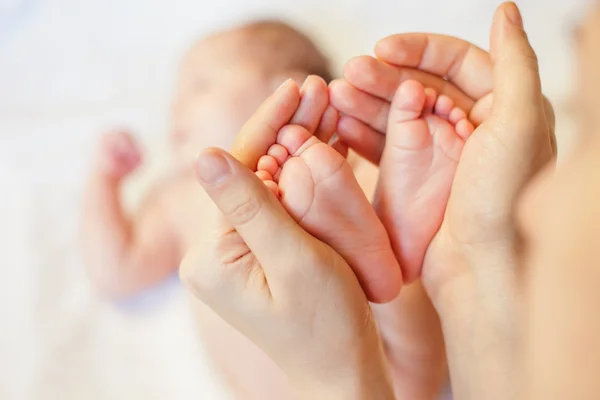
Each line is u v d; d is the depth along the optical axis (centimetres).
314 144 37
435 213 39
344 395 37
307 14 61
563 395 26
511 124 36
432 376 46
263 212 35
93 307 55
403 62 39
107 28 64
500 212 36
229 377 50
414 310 44
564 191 27
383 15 60
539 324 27
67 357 53
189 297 53
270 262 36
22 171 58
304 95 38
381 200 39
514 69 36
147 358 53
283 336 37
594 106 28
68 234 57
